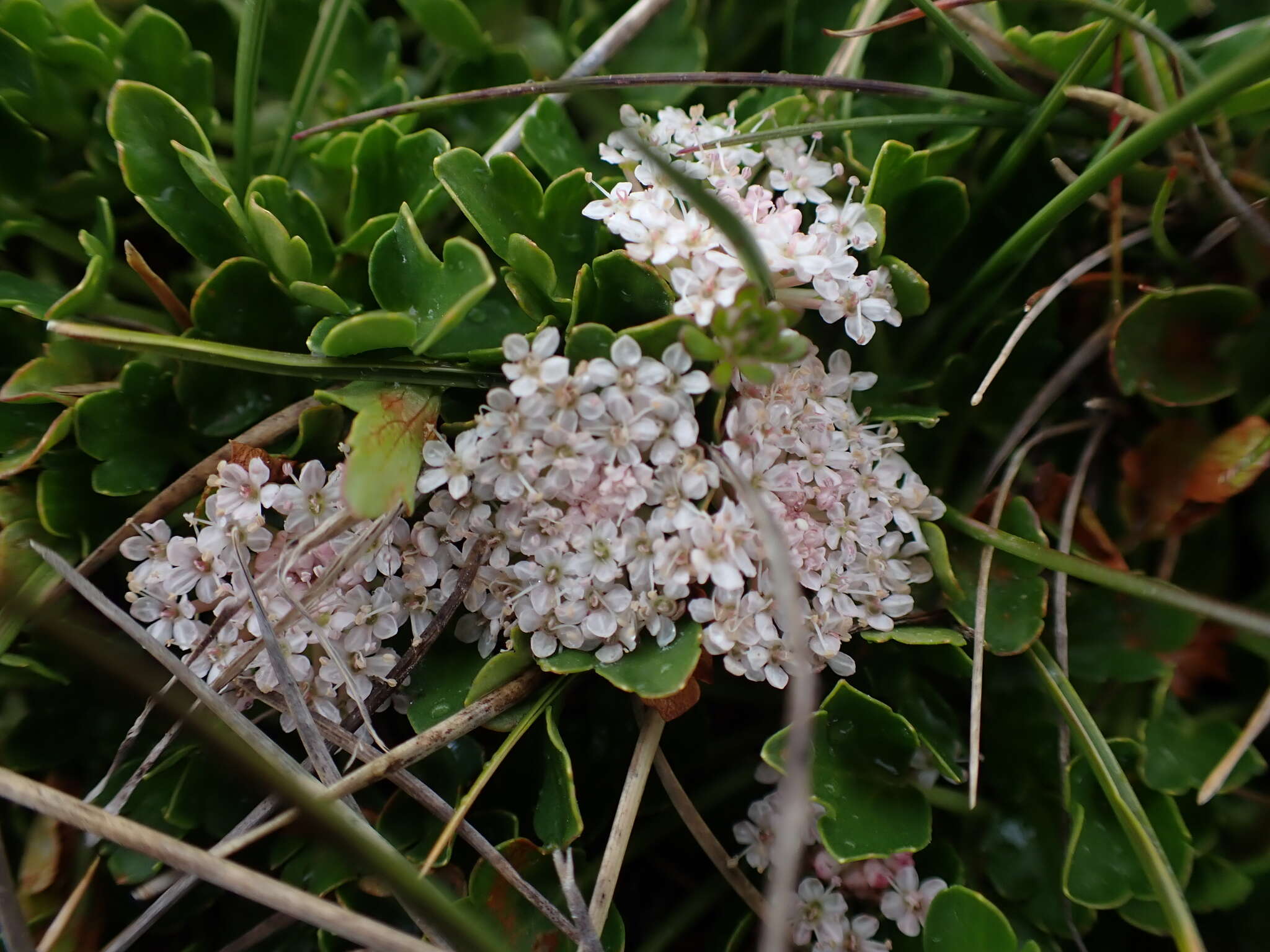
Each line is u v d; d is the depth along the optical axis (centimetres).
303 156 9
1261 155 9
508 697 8
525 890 8
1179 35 10
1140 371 9
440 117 10
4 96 9
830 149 9
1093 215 9
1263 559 9
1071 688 8
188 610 8
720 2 10
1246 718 9
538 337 7
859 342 8
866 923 8
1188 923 7
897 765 8
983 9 9
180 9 10
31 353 9
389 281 8
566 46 10
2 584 8
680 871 9
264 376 9
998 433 9
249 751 7
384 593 8
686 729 9
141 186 8
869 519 8
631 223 8
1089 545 9
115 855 8
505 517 8
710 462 8
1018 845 9
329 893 8
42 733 9
